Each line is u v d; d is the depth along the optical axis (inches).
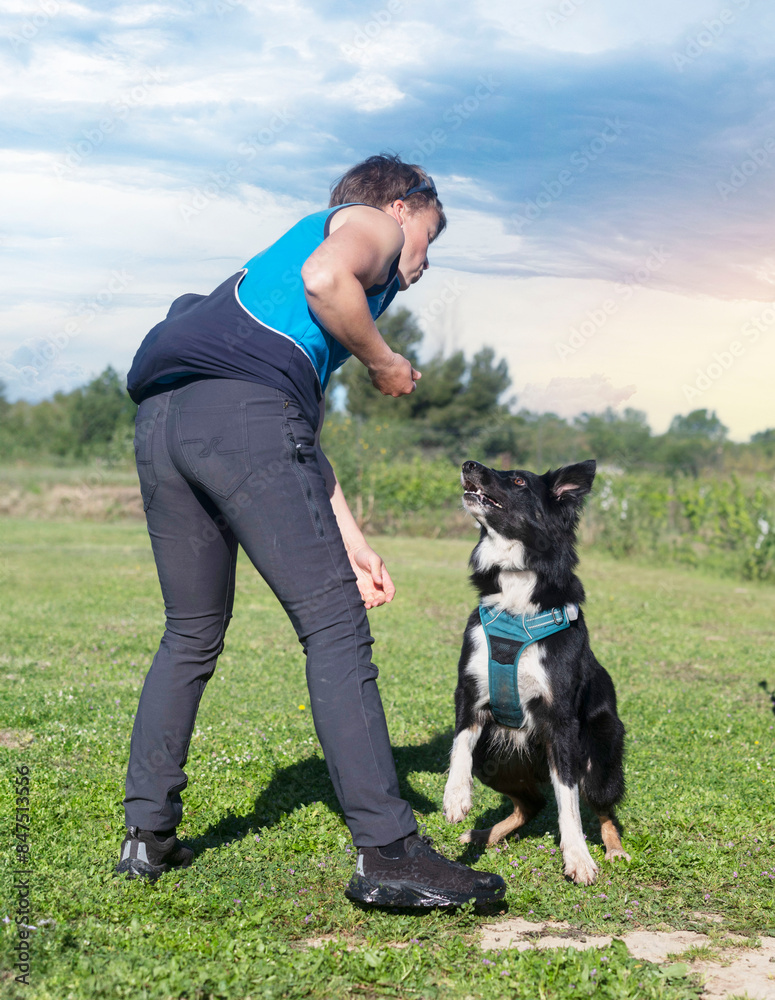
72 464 796.6
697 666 305.4
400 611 395.5
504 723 134.3
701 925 108.3
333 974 88.3
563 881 122.1
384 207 113.8
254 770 163.9
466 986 87.0
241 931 96.2
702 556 604.7
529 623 131.5
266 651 302.5
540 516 136.9
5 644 293.1
